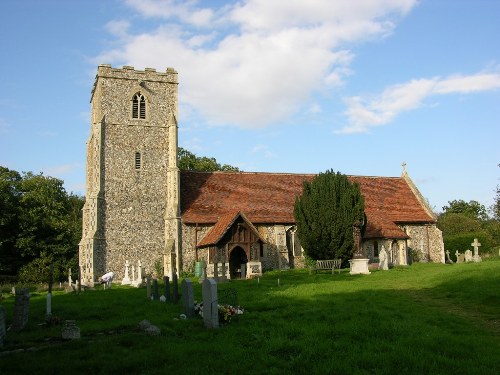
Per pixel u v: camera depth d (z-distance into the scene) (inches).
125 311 696.4
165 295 796.0
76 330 514.9
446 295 751.7
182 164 2576.3
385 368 392.5
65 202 2610.7
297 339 484.1
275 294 830.5
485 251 1898.4
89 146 1678.2
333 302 712.4
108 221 1466.5
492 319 577.0
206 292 563.8
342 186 1405.0
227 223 1390.3
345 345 457.1
